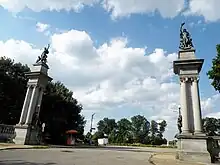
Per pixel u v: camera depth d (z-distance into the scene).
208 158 20.92
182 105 23.98
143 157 22.67
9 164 11.64
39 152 19.56
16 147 22.09
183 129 23.06
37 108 32.84
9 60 42.94
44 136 41.56
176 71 27.38
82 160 15.91
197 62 24.95
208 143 22.50
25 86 43.25
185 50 26.41
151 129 137.25
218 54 29.52
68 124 49.47
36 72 33.31
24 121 31.48
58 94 47.38
